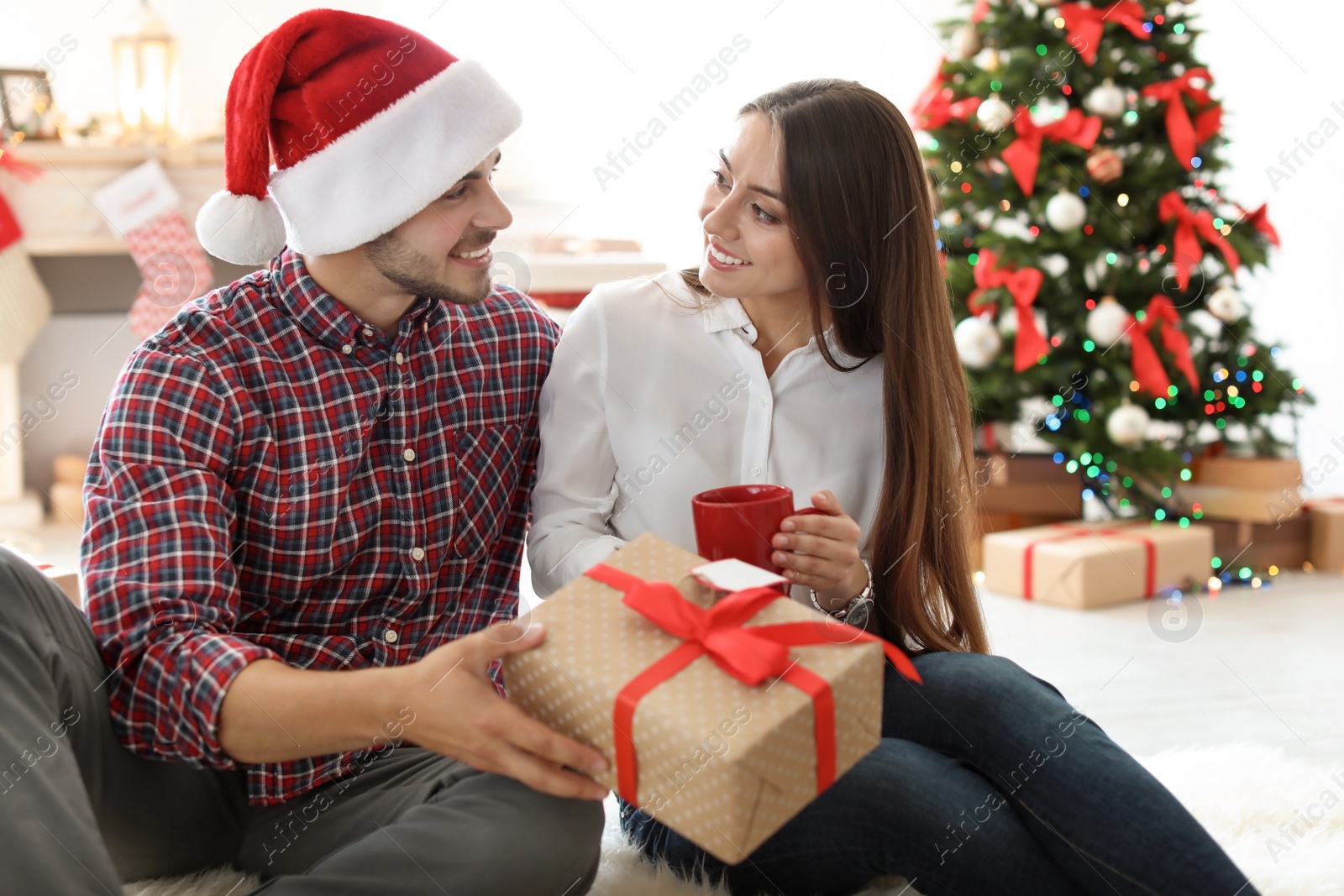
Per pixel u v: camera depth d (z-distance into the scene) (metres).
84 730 1.00
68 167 3.05
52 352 3.39
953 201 2.74
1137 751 1.73
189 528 1.06
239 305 1.16
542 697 0.96
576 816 1.02
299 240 1.15
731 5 3.68
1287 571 2.84
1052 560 2.56
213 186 3.16
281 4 3.42
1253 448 2.88
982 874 1.02
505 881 0.98
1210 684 2.04
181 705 0.99
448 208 1.15
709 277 1.28
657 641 0.96
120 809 1.07
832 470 1.35
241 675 0.97
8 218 2.99
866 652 0.94
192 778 1.13
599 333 1.35
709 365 1.35
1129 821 0.98
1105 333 2.56
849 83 1.29
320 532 1.16
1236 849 1.33
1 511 3.15
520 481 1.38
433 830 0.99
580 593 1.03
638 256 3.44
